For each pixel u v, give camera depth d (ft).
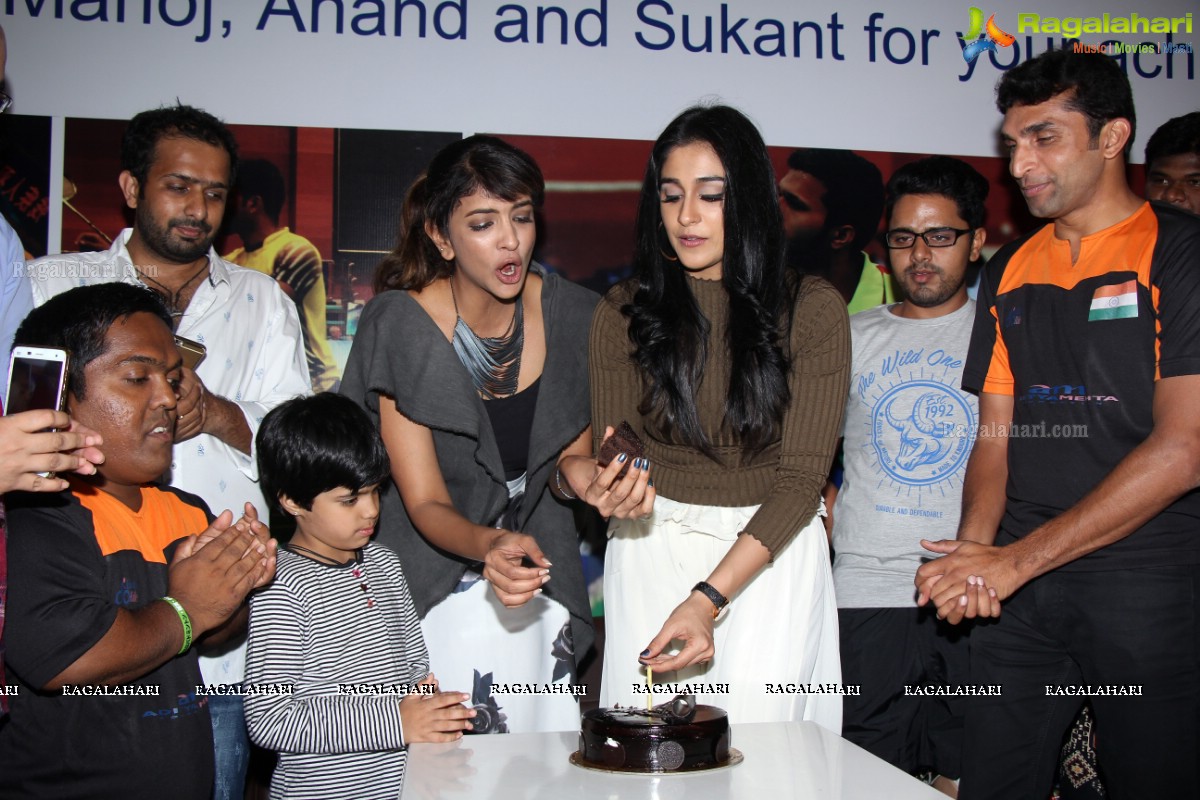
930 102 11.21
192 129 8.20
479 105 10.54
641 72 10.78
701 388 6.88
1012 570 6.75
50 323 5.74
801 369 6.77
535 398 7.68
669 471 6.98
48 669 5.11
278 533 9.62
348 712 5.99
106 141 10.06
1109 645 6.86
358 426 6.71
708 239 6.59
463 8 10.54
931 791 4.38
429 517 7.09
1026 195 7.18
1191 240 6.66
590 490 6.15
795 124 11.00
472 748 5.19
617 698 7.04
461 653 7.54
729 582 6.21
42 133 9.98
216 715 7.71
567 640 7.85
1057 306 7.20
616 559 7.19
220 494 8.02
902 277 9.35
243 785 7.99
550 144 10.61
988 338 7.81
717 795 4.31
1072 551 6.68
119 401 5.69
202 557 5.72
